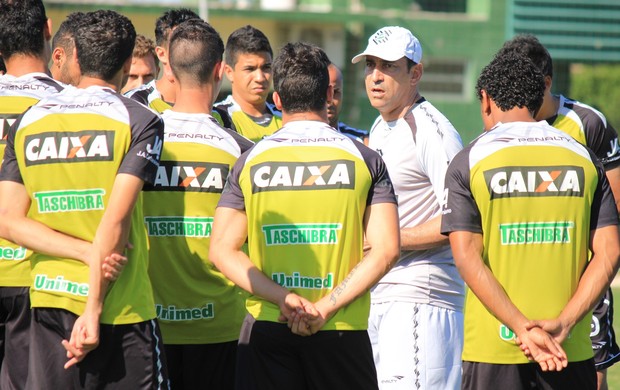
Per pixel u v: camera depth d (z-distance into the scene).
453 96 87.00
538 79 13.57
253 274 12.88
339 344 12.89
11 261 14.68
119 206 12.65
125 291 13.09
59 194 13.05
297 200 12.87
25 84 15.04
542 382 13.15
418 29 85.88
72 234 13.08
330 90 13.58
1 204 13.31
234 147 14.93
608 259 13.11
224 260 13.04
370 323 17.34
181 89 14.97
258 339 13.09
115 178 12.88
